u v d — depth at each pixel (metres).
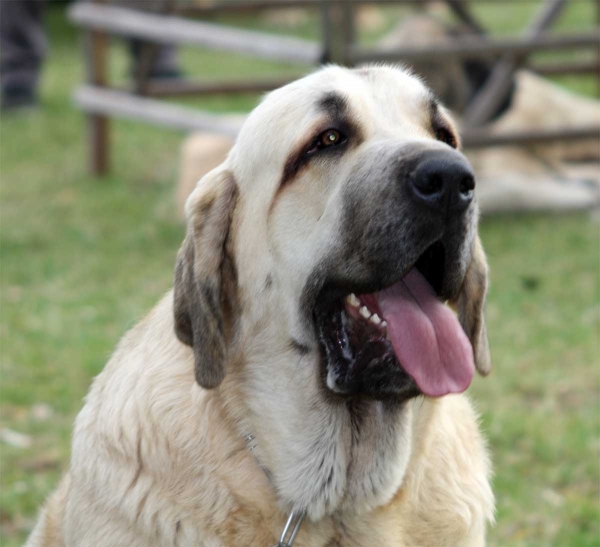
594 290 14.52
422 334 5.85
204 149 17.97
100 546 6.12
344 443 6.21
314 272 6.06
